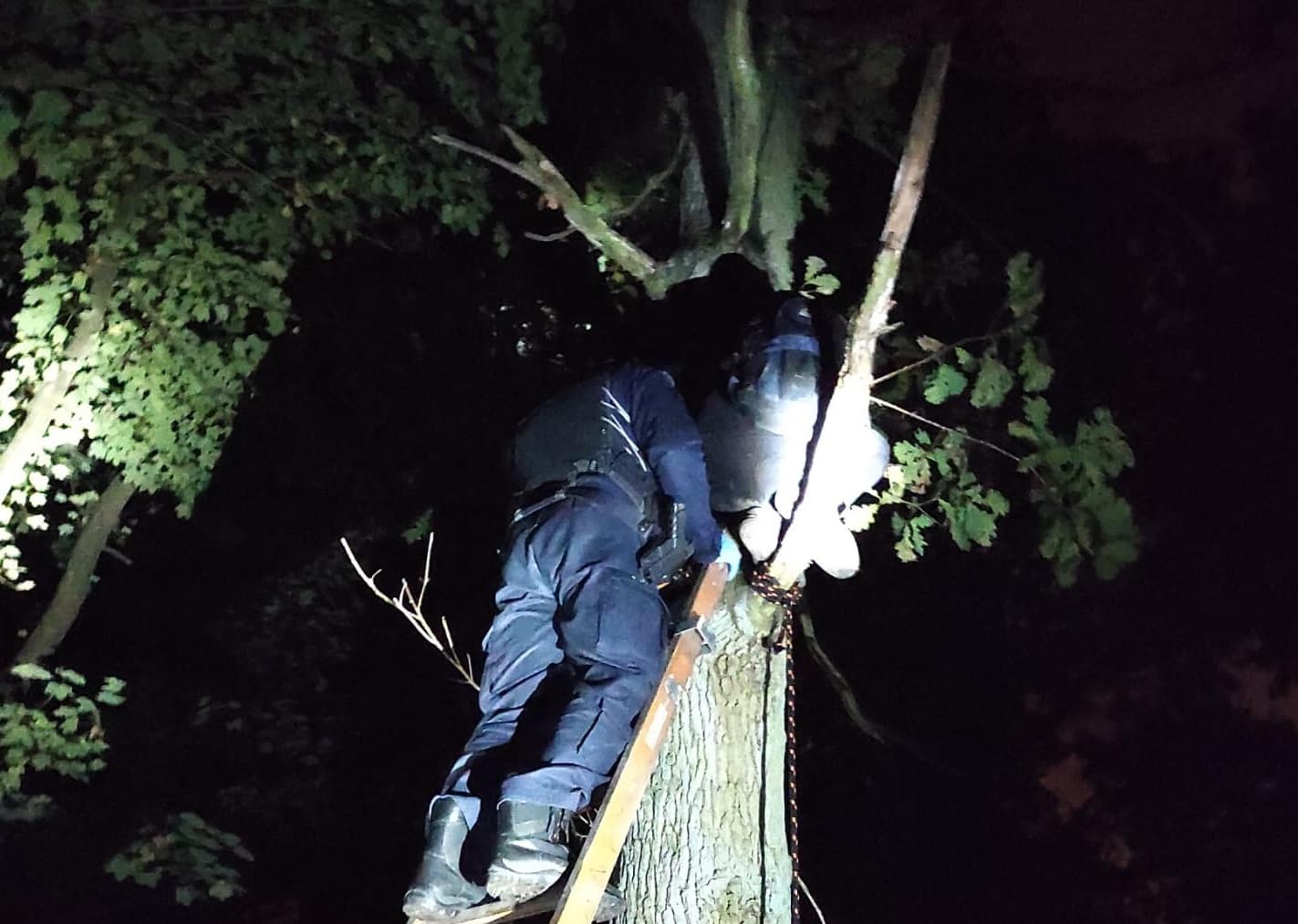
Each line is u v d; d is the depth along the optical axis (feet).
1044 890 39.63
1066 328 33.04
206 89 26.50
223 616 42.24
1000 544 35.83
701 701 14.83
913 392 22.86
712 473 14.67
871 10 22.57
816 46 22.65
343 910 38.93
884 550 35.06
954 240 28.86
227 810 38.47
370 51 26.35
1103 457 18.84
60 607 35.76
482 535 34.55
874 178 27.20
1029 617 39.11
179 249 30.22
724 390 14.92
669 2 21.66
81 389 31.32
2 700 32.81
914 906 38.37
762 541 14.47
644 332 18.45
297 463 39.55
